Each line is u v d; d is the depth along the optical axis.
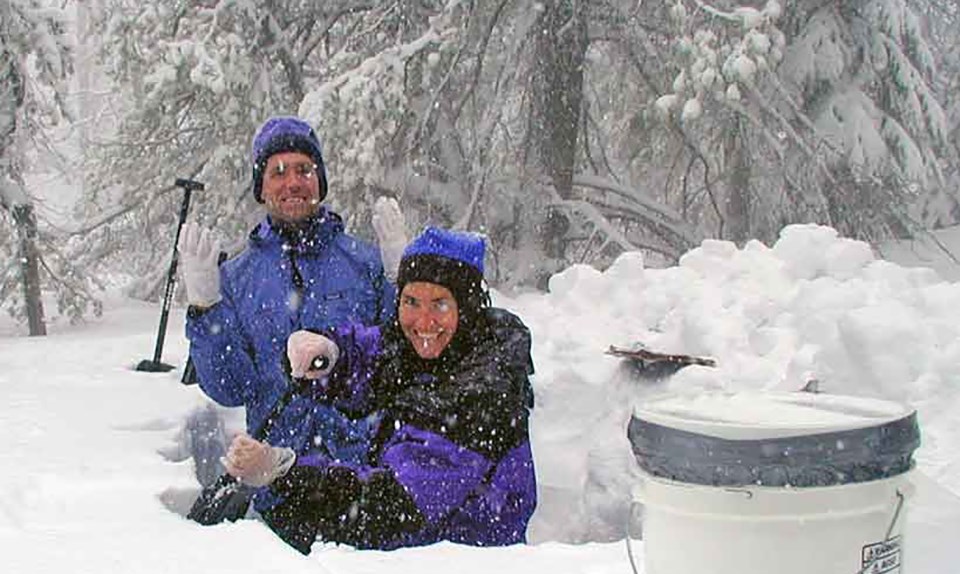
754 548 1.56
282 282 4.28
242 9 13.31
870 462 1.56
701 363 4.84
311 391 3.68
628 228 16.34
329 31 15.34
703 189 16.78
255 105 13.13
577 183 15.46
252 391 4.34
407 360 3.50
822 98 14.56
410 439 3.25
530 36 14.70
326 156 12.21
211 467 4.91
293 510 3.25
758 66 12.68
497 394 3.22
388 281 4.39
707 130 14.91
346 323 4.16
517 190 14.52
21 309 11.91
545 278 14.35
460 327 3.40
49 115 12.02
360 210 12.53
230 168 13.38
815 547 1.56
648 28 14.44
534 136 14.64
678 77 13.00
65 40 12.01
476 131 14.76
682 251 15.60
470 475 3.16
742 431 1.54
